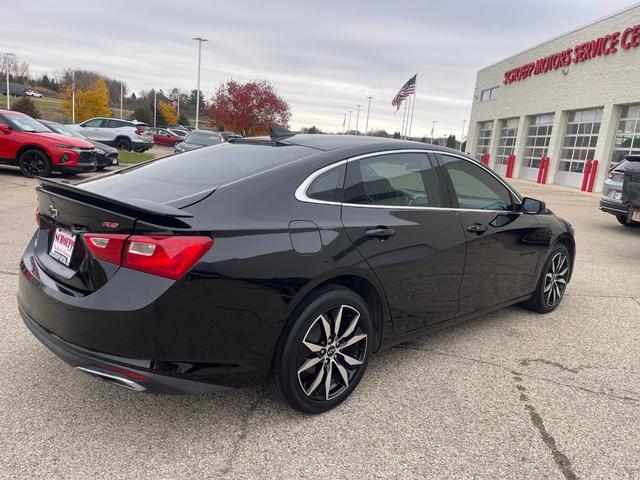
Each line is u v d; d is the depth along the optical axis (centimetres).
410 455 248
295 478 228
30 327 263
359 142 322
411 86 3050
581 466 246
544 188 2097
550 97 2452
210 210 244
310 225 263
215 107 4438
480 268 369
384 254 293
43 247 285
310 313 260
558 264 466
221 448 247
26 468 225
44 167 1165
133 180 297
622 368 357
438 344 387
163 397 289
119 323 222
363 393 306
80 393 288
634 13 1869
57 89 10569
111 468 228
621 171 944
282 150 309
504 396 310
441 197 344
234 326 239
